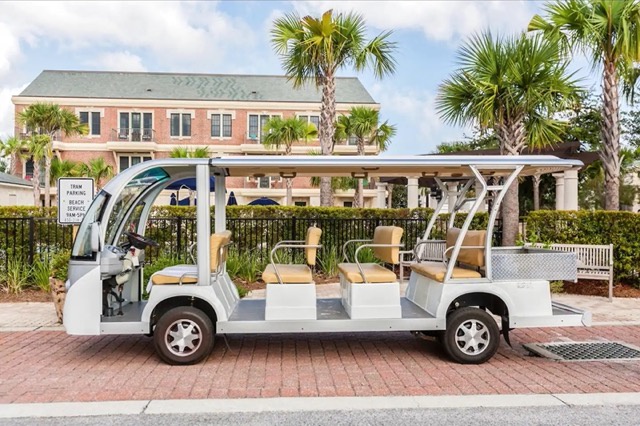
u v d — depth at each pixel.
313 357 5.47
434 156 5.48
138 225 6.48
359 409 4.05
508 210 9.40
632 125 23.39
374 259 10.55
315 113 34.28
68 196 7.35
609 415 3.96
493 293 5.25
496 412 4.01
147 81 35.81
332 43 12.22
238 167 5.54
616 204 9.91
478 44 9.23
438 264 6.10
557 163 5.27
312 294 5.23
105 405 4.11
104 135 33.12
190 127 33.78
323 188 13.11
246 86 36.06
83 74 35.47
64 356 5.48
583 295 8.76
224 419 3.87
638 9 8.94
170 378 4.77
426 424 3.79
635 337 6.30
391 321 5.24
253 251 10.66
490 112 8.90
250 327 5.18
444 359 5.43
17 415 3.93
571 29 9.55
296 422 3.81
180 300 5.38
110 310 5.42
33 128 26.64
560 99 9.21
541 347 5.81
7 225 9.51
